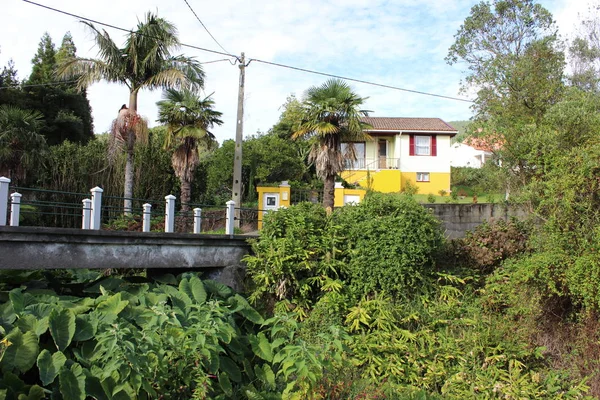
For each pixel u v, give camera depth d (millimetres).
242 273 10906
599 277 7625
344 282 9789
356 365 7918
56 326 6715
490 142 13898
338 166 14602
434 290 10047
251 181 21750
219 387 6965
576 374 8031
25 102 22875
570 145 9664
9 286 8898
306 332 8602
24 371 6172
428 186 26906
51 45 26688
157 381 5777
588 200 8203
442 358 8211
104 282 9016
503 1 15680
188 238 9922
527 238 10898
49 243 7887
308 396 6191
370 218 10320
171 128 16734
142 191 19344
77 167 18062
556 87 13805
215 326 6605
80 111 25703
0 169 16344
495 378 7672
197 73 16578
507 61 14539
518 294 9102
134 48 15719
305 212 10594
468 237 11594
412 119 29359
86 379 6180
